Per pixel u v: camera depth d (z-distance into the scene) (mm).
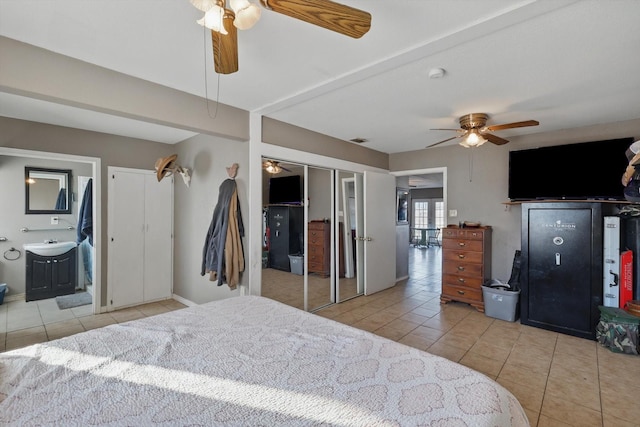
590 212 3178
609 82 2502
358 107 3109
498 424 991
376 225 4840
